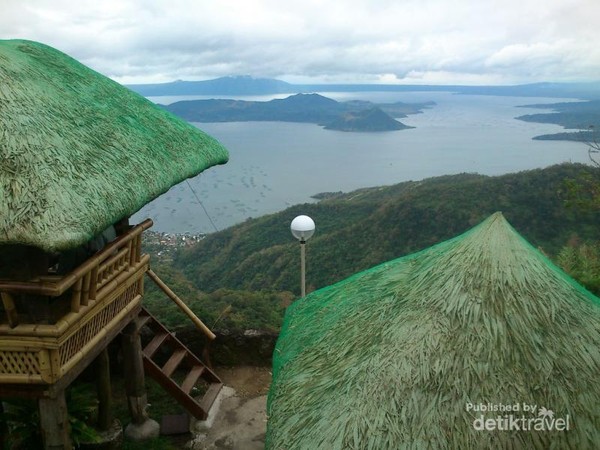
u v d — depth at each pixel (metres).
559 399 2.81
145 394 5.85
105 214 3.41
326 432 2.98
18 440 4.72
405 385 2.98
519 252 3.45
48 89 4.34
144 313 6.35
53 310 4.10
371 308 3.90
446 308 3.27
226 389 7.06
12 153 3.27
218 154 6.05
